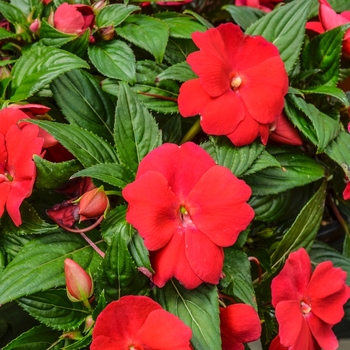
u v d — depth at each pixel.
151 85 0.40
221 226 0.32
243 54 0.37
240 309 0.34
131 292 0.33
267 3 0.51
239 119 0.36
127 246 0.33
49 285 0.33
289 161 0.41
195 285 0.32
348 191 0.40
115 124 0.36
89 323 0.33
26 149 0.33
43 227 0.34
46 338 0.34
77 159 0.35
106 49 0.41
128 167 0.35
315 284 0.36
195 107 0.36
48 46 0.40
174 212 0.32
